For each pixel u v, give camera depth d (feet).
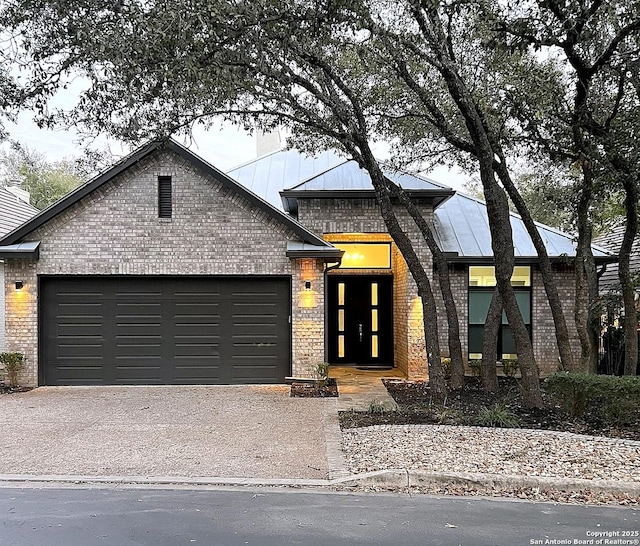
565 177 42.39
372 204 43.34
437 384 33.37
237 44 24.50
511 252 30.55
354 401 33.78
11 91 27.53
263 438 25.23
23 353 38.34
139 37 20.79
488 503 17.51
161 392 36.65
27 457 22.33
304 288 39.17
